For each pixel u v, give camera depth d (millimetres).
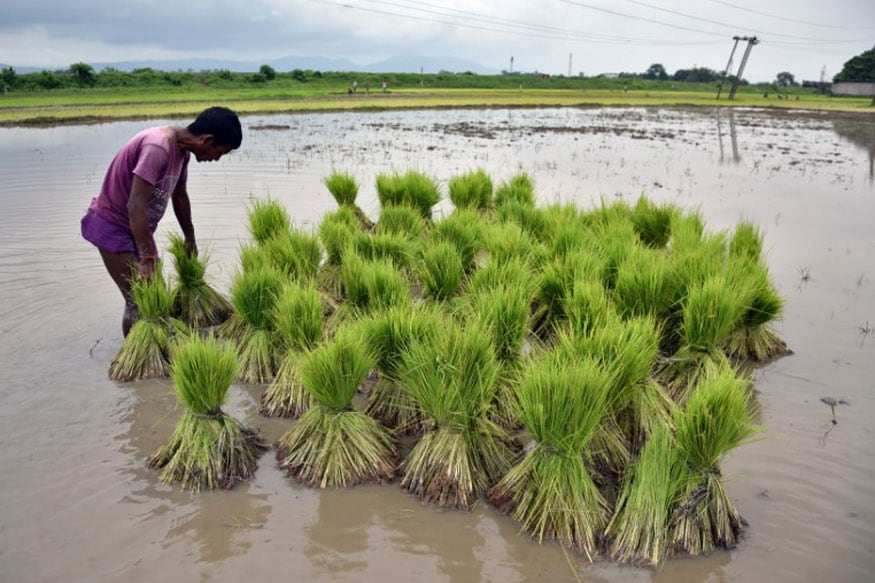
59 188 11461
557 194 11680
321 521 3527
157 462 3898
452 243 6578
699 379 4941
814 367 5332
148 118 25188
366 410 4680
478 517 3641
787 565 3238
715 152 20109
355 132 23484
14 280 6848
